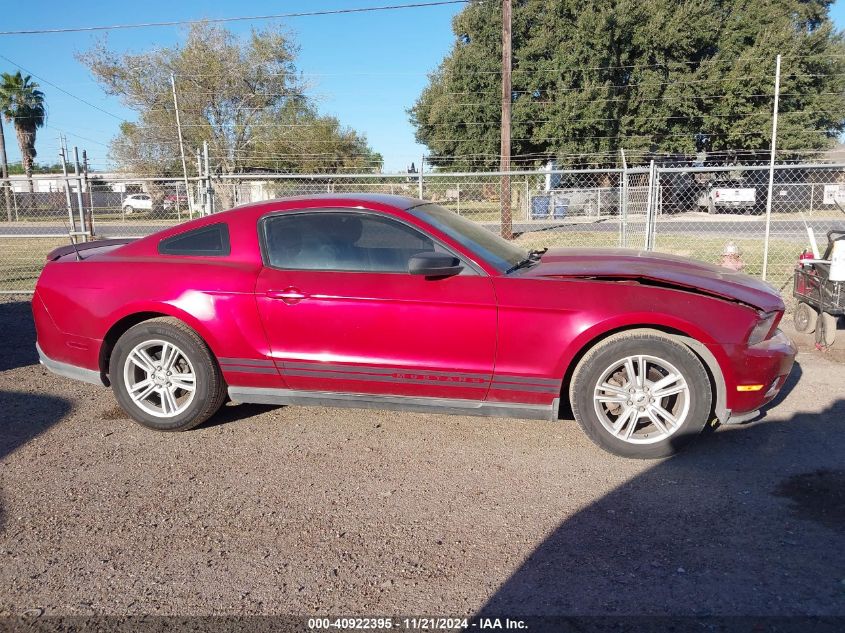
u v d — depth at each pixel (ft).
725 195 81.10
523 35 100.01
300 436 14.20
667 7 94.22
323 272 13.46
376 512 10.88
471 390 12.92
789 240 51.03
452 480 11.98
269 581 9.04
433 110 104.32
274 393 13.94
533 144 102.42
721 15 96.78
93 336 14.46
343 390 13.56
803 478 11.67
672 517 10.47
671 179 96.22
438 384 13.00
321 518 10.71
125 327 14.79
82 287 14.49
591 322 12.23
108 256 14.94
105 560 9.62
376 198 14.25
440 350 12.80
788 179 97.25
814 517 10.35
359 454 13.21
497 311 12.48
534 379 12.57
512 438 13.87
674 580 8.82
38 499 11.50
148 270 14.25
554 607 8.34
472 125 101.30
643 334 12.23
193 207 56.08
